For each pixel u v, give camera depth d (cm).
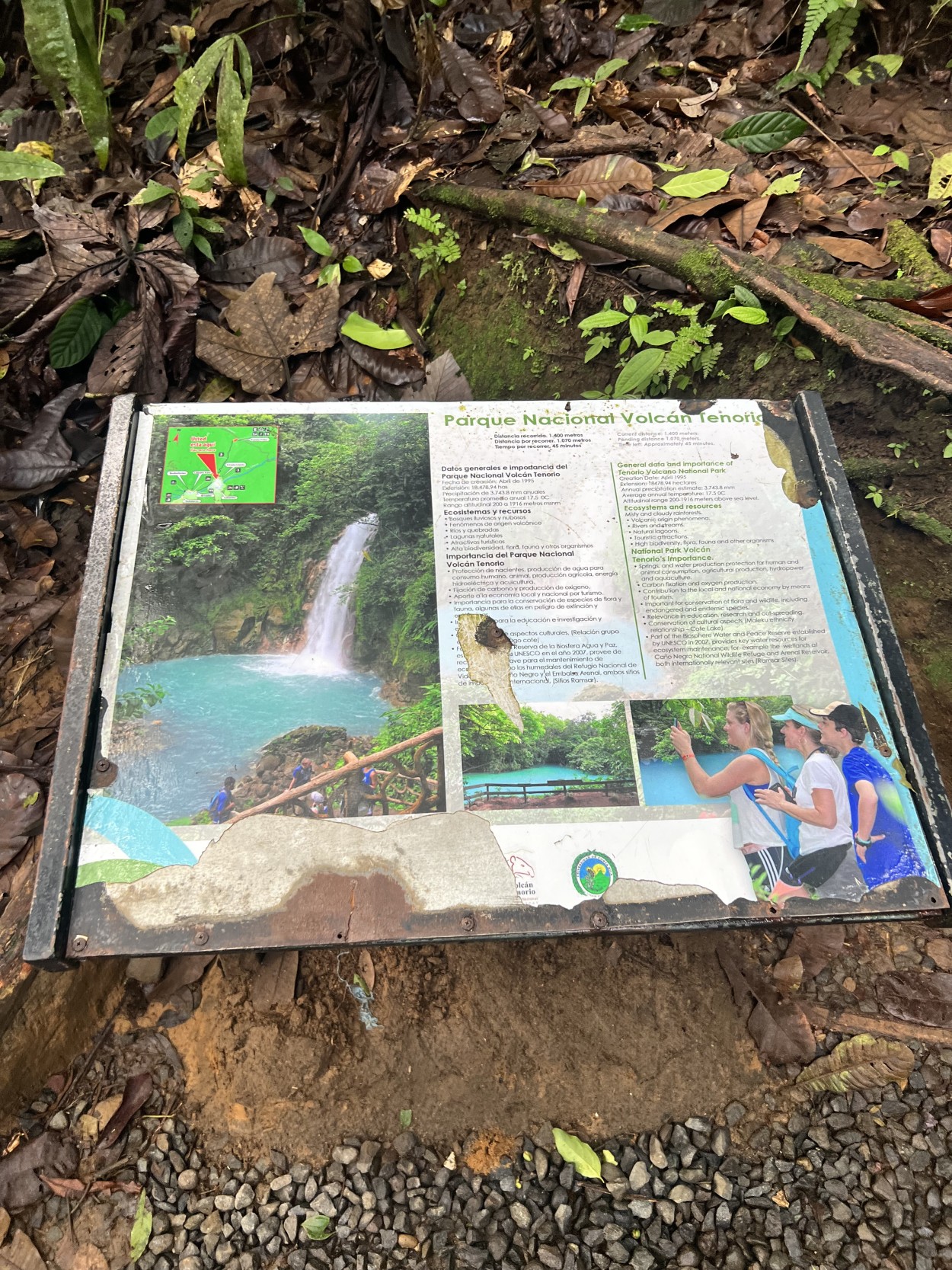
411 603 151
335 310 238
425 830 132
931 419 190
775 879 131
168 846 130
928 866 133
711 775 138
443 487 162
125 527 156
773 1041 167
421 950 179
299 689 144
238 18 285
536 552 156
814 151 230
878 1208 151
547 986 175
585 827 134
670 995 174
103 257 234
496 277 235
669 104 247
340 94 275
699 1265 147
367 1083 166
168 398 235
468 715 142
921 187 220
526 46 268
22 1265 145
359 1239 150
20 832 168
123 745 137
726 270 200
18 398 233
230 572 153
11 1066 154
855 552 156
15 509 221
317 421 168
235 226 256
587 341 224
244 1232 151
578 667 146
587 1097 165
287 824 132
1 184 257
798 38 262
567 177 231
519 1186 155
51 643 204
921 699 198
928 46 249
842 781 138
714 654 148
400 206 253
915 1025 168
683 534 159
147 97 286
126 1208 152
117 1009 173
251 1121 161
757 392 211
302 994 173
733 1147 159
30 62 302
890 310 191
